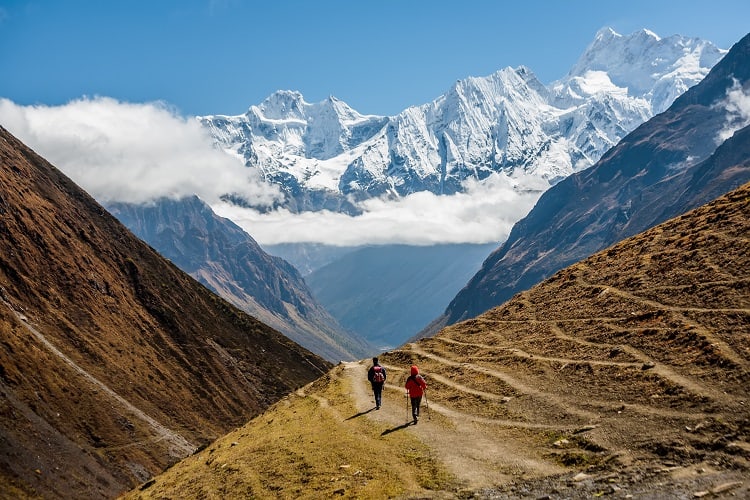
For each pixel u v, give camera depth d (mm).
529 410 32594
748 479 20062
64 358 136500
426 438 31797
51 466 90562
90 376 138000
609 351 36469
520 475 24750
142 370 166125
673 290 40719
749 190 50469
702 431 24234
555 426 29469
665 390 28906
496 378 39375
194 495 34156
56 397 117938
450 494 23922
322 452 32938
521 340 45750
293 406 52875
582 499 21141
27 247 165625
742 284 36469
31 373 117375
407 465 28203
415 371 35688
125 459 115062
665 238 51594
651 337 35719
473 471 26031
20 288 150250
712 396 26719
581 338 40656
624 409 28703
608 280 49375
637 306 41094
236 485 32375
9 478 77938
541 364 38906
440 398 39625
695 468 21875
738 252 40781
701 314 35375
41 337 137500
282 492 28859
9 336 122438
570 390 33375
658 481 21391
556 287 55188
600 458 24641
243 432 52531
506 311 55719
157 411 149375
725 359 29219
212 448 52062
